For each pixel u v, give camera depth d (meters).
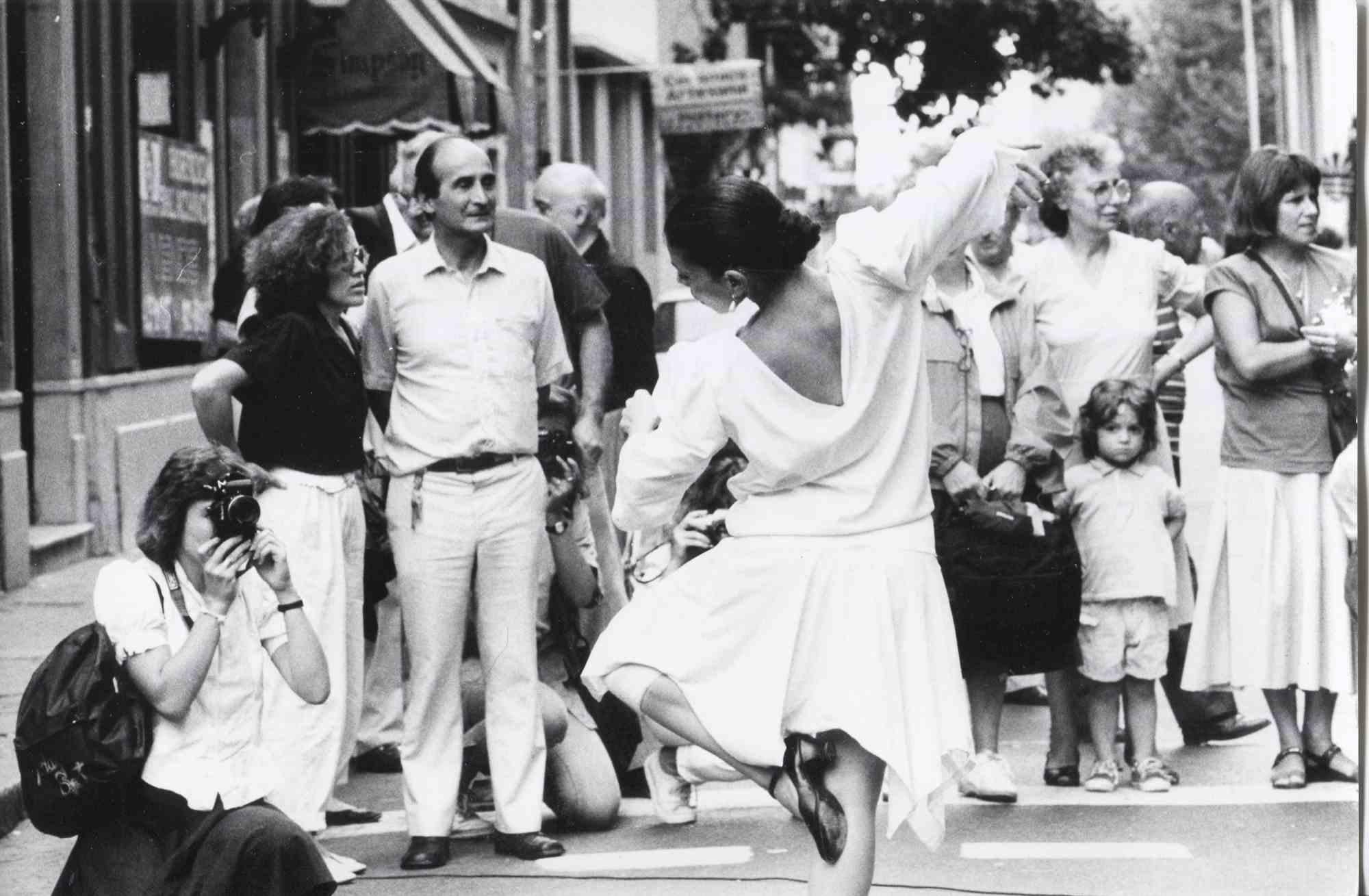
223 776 7.95
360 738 13.39
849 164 55.94
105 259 22.86
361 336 11.04
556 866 10.72
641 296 15.41
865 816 7.83
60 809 7.75
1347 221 19.97
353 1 23.94
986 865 10.55
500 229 13.46
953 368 12.07
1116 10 51.41
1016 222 12.56
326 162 31.25
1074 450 12.55
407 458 10.83
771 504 7.86
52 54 21.48
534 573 10.96
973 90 51.50
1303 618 12.20
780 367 7.71
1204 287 12.62
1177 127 56.81
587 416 12.70
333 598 10.47
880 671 7.66
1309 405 12.25
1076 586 11.77
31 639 16.88
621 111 57.81
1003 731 14.43
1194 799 12.05
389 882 10.47
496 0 40.44
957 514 11.93
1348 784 12.35
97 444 22.08
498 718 10.92
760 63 48.88
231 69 28.47
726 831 11.48
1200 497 16.36
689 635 7.89
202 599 8.04
